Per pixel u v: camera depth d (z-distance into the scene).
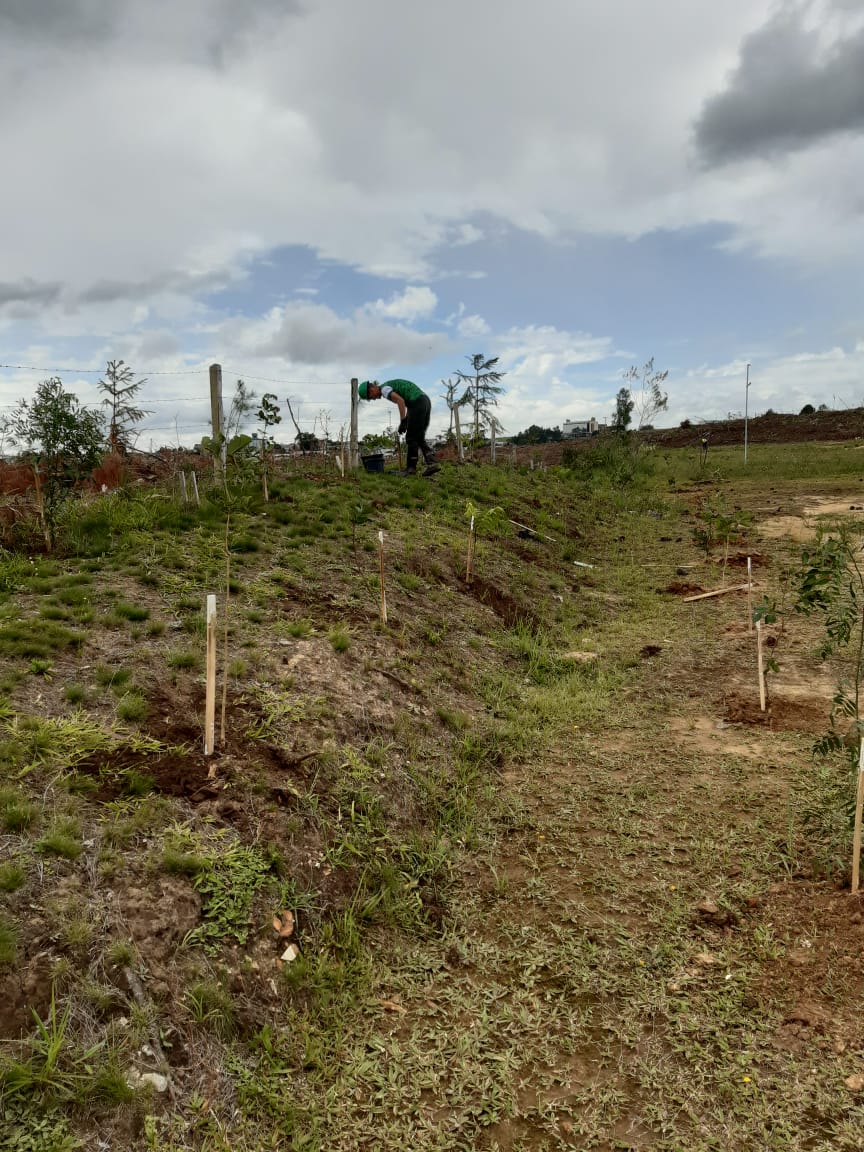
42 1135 2.28
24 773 3.43
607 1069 3.00
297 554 7.79
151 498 8.81
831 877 3.97
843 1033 3.06
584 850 4.45
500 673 6.95
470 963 3.60
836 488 20.28
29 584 5.78
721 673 7.28
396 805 4.50
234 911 3.26
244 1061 2.84
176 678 4.68
